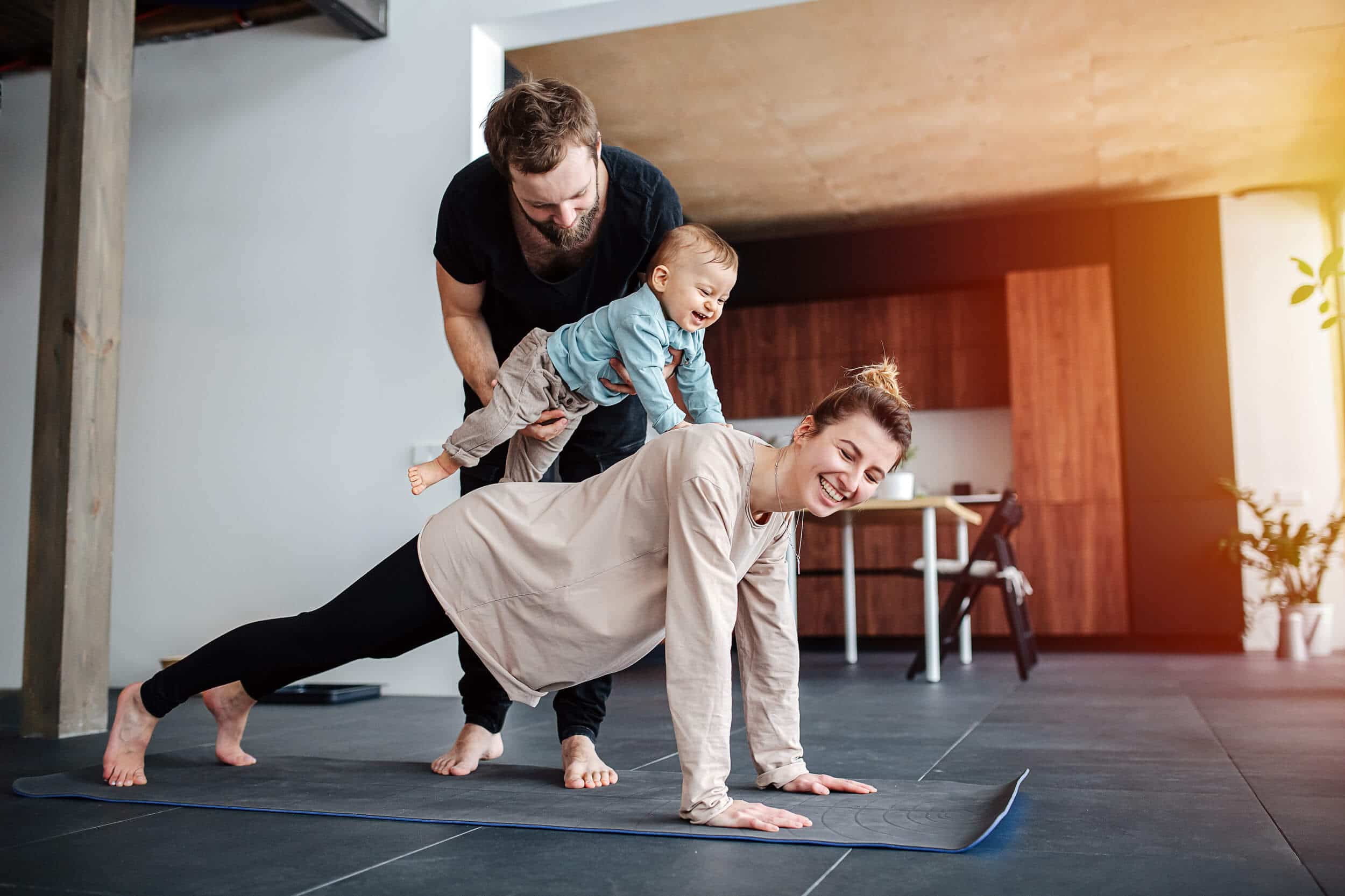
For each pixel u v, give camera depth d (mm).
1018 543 7148
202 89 4656
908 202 7090
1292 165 6469
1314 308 6840
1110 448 7023
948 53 4926
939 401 7723
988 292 7684
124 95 3432
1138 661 5855
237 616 4434
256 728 3168
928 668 4781
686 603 1653
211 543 4488
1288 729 2949
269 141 4547
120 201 3410
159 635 4523
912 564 7469
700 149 6098
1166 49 4914
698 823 1676
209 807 1900
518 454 2281
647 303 2074
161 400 4605
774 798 1888
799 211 7266
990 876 1392
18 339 4828
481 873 1427
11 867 1500
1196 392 6922
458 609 1865
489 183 2166
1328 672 4969
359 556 4297
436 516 1952
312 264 4449
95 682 3252
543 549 1806
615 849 1547
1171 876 1394
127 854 1571
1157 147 6152
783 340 8047
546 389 2127
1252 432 6875
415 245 4324
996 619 7160
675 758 2529
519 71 5008
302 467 4395
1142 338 7035
